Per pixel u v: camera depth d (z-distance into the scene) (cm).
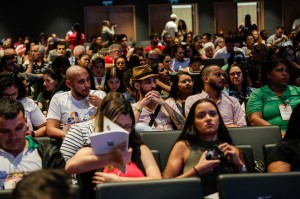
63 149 299
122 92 510
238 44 1071
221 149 278
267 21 1645
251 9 1661
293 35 1213
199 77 456
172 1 1616
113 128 228
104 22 1398
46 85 526
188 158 286
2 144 259
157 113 403
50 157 269
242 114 420
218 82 415
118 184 215
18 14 1548
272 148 301
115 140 222
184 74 449
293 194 223
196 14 1627
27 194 107
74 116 394
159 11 1625
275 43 1141
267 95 421
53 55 961
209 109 288
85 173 267
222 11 1641
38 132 393
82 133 301
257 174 224
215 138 293
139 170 271
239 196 220
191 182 219
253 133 334
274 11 1642
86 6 1586
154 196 216
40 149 272
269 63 422
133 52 887
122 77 511
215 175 276
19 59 962
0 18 1536
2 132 255
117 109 266
